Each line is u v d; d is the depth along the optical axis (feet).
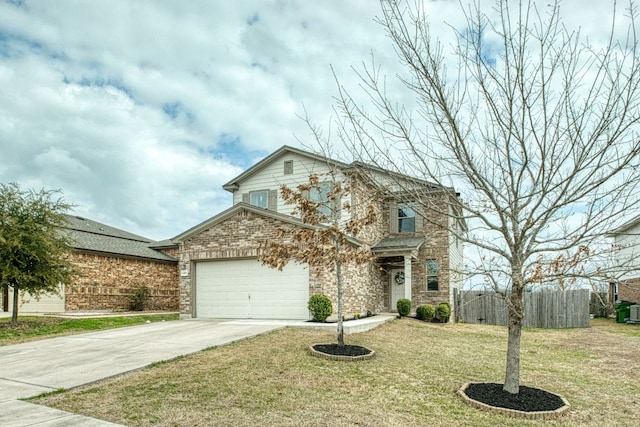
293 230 36.63
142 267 74.79
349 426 17.76
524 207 20.68
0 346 35.29
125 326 46.85
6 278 43.65
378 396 22.06
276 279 50.72
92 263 65.87
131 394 21.54
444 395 22.67
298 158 65.98
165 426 17.34
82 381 23.76
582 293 58.44
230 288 53.31
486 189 20.17
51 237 46.88
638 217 19.86
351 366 28.04
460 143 20.72
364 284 59.57
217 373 25.49
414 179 22.09
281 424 17.78
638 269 19.35
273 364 27.73
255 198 68.95
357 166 24.07
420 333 45.98
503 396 21.91
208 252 54.39
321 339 36.14
